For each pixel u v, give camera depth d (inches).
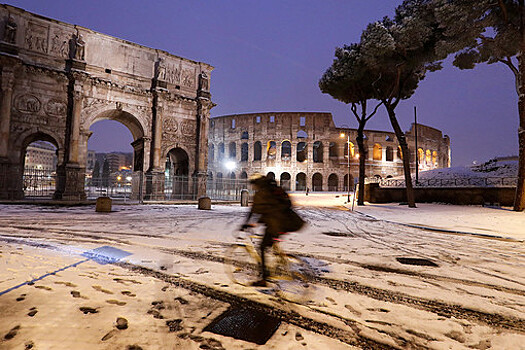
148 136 1077.8
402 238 353.7
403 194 1057.5
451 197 930.7
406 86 1021.2
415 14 799.1
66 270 180.1
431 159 2819.9
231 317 120.5
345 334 108.9
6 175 820.0
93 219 460.1
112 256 220.5
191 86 1198.3
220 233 347.9
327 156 2416.3
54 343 96.0
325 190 2383.1
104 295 140.9
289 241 308.3
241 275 180.1
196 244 277.6
